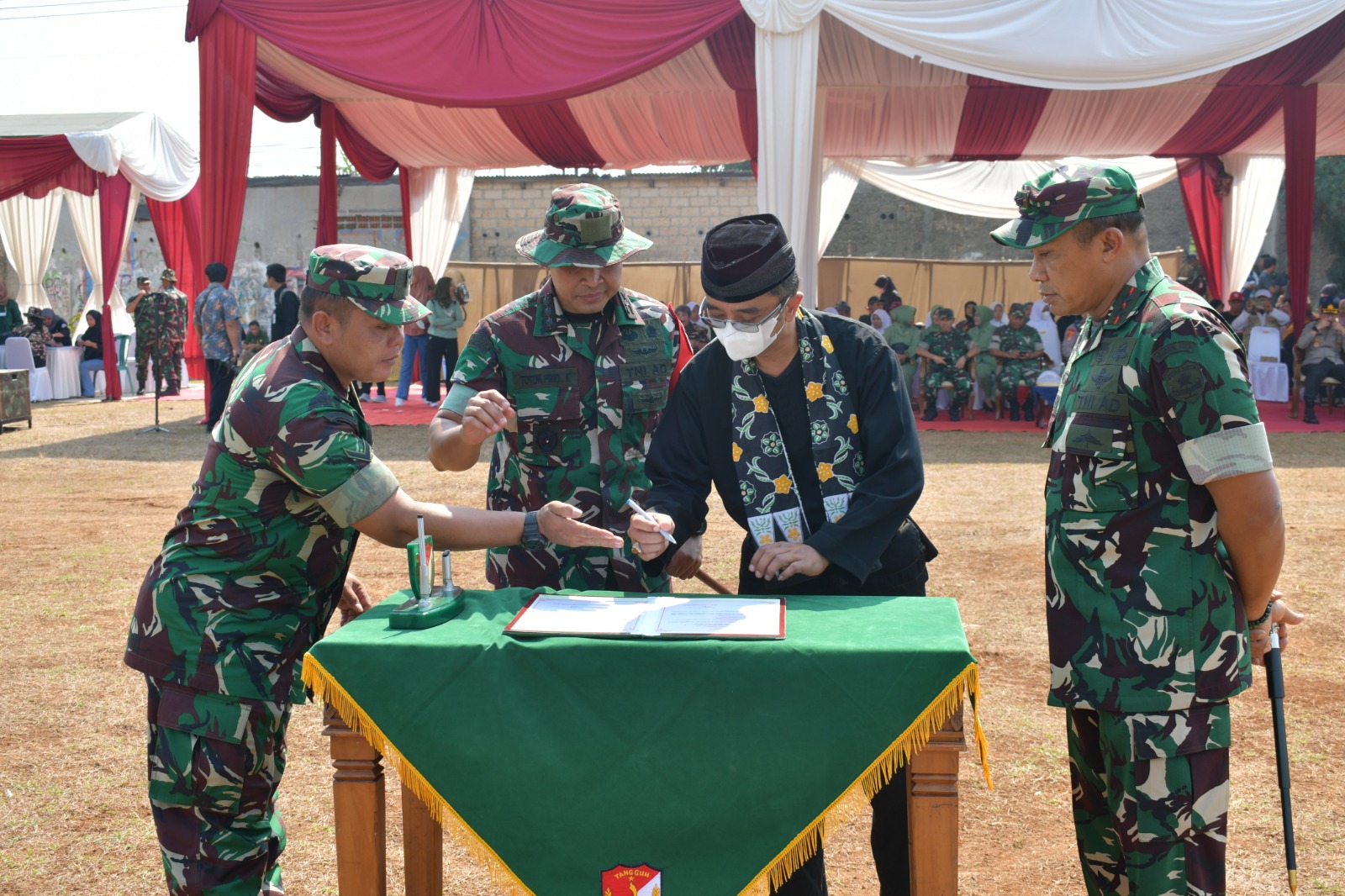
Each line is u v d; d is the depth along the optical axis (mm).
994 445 11016
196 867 2320
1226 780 2170
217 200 11523
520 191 21938
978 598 5727
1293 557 6422
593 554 2910
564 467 2900
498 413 2479
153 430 12633
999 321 13461
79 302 22906
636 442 2947
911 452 2502
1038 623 5289
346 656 2105
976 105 14383
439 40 10656
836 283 16562
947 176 18266
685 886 2068
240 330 12180
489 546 2422
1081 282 2199
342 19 10727
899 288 16516
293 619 2387
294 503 2326
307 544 2375
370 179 16344
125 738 4000
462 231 22047
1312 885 2936
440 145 15930
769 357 2578
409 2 10617
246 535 2311
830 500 2525
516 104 10648
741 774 2045
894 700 2004
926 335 13312
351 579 2771
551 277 2883
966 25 9961
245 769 2330
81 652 4969
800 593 2666
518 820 2092
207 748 2285
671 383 3000
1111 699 2158
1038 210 2186
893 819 2633
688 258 21984
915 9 9938
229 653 2297
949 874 2062
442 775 2096
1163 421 2090
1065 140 15859
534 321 2910
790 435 2592
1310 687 4402
